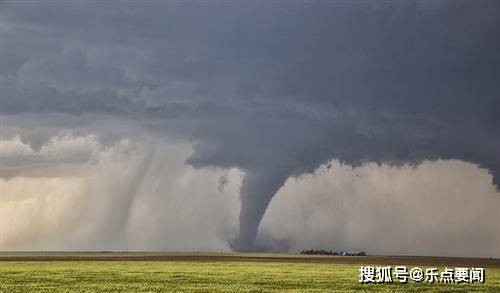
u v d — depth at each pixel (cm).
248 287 8719
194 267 14088
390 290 8588
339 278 10544
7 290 8000
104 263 16550
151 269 13025
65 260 19350
